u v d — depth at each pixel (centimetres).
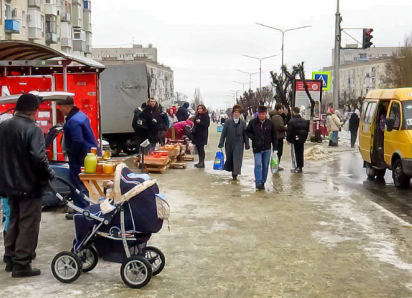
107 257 594
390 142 1348
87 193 848
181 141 1975
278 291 569
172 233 809
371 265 662
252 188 1243
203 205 1028
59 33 5256
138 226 575
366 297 555
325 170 1630
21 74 1499
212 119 9950
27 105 593
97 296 549
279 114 1617
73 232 806
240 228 845
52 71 1504
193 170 1588
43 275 614
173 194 1148
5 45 1198
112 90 2292
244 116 4606
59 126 890
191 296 552
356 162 1875
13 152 590
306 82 2923
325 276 619
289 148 2436
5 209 721
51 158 1190
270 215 943
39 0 4616
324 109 10025
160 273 625
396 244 759
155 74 13300
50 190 598
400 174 1294
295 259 684
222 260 677
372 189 1296
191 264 660
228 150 1359
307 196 1138
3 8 3959
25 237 603
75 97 1526
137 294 556
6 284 584
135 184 574
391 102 1380
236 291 568
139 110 1753
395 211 1028
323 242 767
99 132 1545
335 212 972
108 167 805
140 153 1566
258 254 705
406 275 626
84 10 6244
